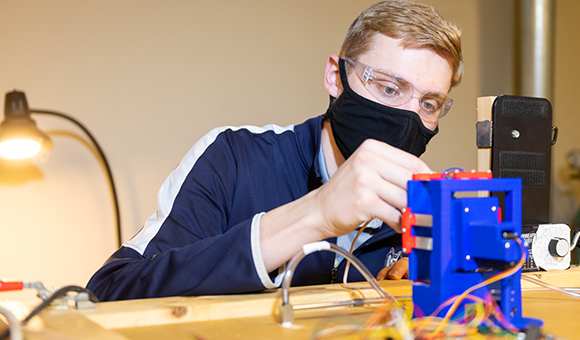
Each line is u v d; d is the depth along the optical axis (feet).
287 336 1.60
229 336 1.60
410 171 2.06
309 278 3.52
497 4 8.80
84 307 1.79
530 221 3.10
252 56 6.98
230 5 6.86
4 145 4.85
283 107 7.16
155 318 1.77
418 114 3.35
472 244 1.73
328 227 2.14
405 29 3.21
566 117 9.37
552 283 2.85
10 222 5.79
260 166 3.77
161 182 6.43
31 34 5.89
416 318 1.74
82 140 6.07
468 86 8.55
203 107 6.67
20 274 5.79
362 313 1.92
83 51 6.10
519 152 3.10
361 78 3.33
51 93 5.96
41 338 1.27
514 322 1.73
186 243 3.12
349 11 7.64
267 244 2.18
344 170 2.12
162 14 6.48
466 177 1.80
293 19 7.25
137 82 6.35
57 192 5.98
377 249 3.84
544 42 8.30
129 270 2.60
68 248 6.00
